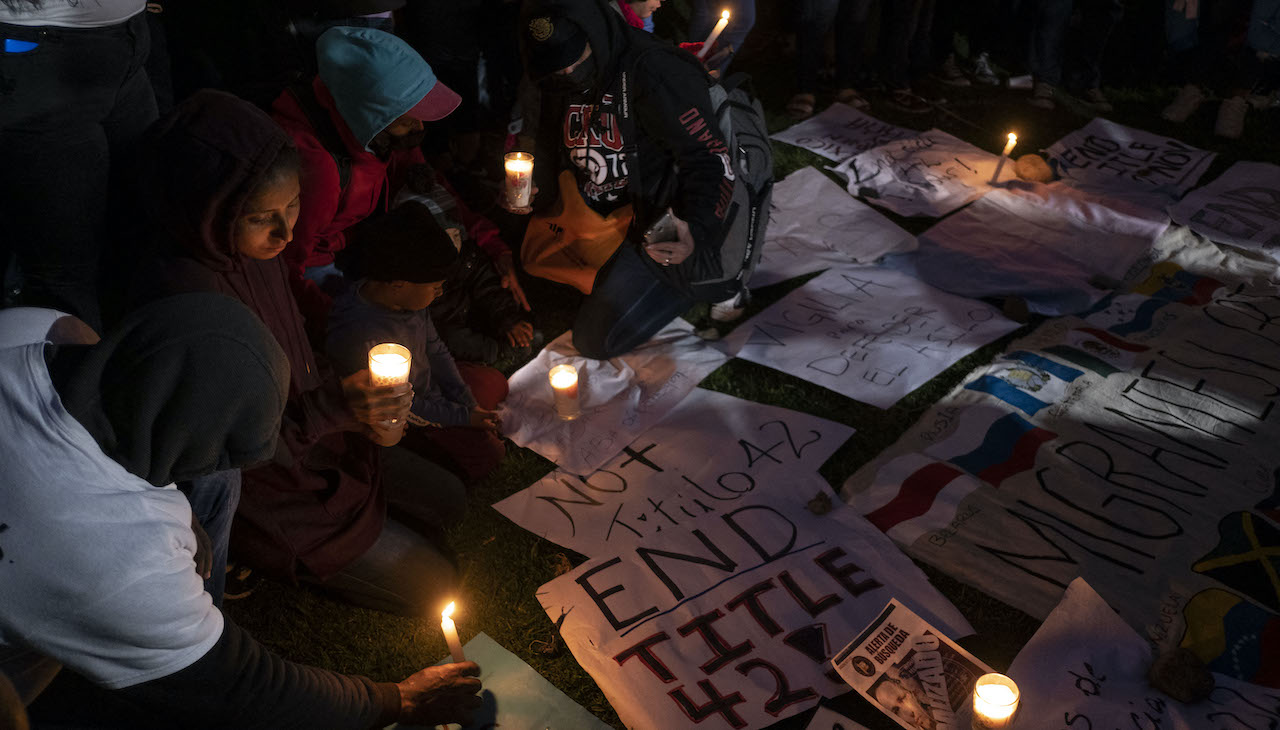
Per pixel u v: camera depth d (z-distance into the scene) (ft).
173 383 4.75
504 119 13.94
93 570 4.66
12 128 8.70
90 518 4.63
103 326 11.05
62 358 4.74
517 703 8.21
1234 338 12.20
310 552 8.18
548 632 8.96
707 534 9.70
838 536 9.57
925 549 9.46
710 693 8.24
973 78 19.08
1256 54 17.29
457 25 13.23
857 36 17.76
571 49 9.52
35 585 4.57
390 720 7.34
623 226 11.47
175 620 5.12
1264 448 10.53
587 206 11.35
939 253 13.99
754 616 8.84
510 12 13.03
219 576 7.36
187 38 17.07
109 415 4.68
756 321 12.78
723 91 11.03
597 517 10.01
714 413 11.22
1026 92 18.61
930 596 8.95
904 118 17.85
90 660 4.98
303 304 9.46
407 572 8.77
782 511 9.90
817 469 10.44
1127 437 10.69
